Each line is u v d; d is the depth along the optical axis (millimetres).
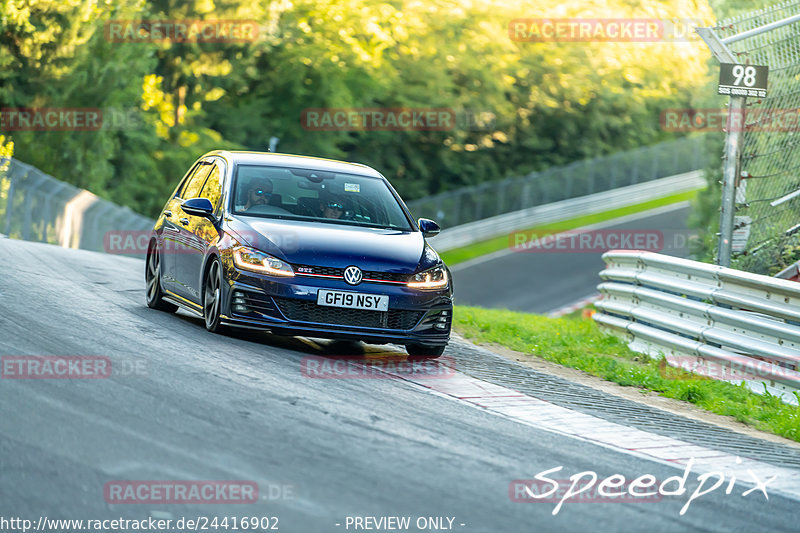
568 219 194500
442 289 31203
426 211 187000
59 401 20391
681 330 38031
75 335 27844
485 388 28516
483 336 43188
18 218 78562
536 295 138375
